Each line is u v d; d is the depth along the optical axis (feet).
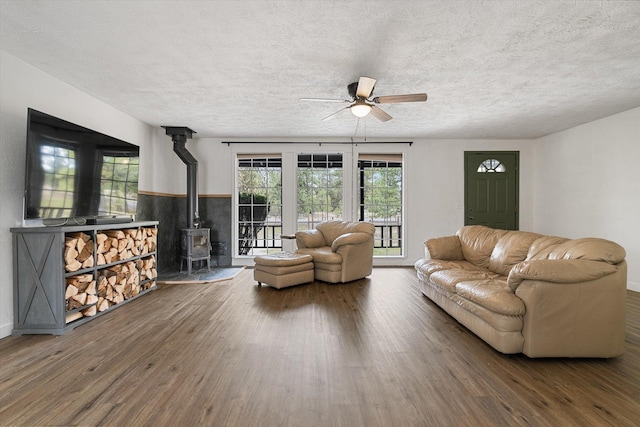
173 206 19.30
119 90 11.96
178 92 12.17
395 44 8.64
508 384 6.51
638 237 13.91
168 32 8.01
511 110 14.44
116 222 13.41
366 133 18.88
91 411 5.62
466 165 20.25
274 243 20.52
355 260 15.39
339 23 7.64
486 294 8.05
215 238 19.85
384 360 7.53
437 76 10.77
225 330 9.35
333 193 20.44
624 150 14.55
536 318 7.34
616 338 7.37
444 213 20.29
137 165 13.66
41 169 9.09
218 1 6.78
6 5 6.91
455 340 8.69
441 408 5.73
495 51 9.04
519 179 20.30
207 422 5.34
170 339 8.70
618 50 8.99
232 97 12.72
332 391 6.25
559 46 8.77
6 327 8.91
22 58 9.40
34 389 6.29
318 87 11.70
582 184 16.76
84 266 9.91
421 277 12.82
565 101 13.25
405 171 20.22
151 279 13.78
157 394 6.13
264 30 7.93
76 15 7.29
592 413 5.58
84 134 10.69
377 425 5.29
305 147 20.12
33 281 9.08
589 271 7.22
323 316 10.56
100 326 9.68
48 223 10.43
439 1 6.84
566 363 7.41
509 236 11.36
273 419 5.43
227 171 19.90
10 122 9.20
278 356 7.71
